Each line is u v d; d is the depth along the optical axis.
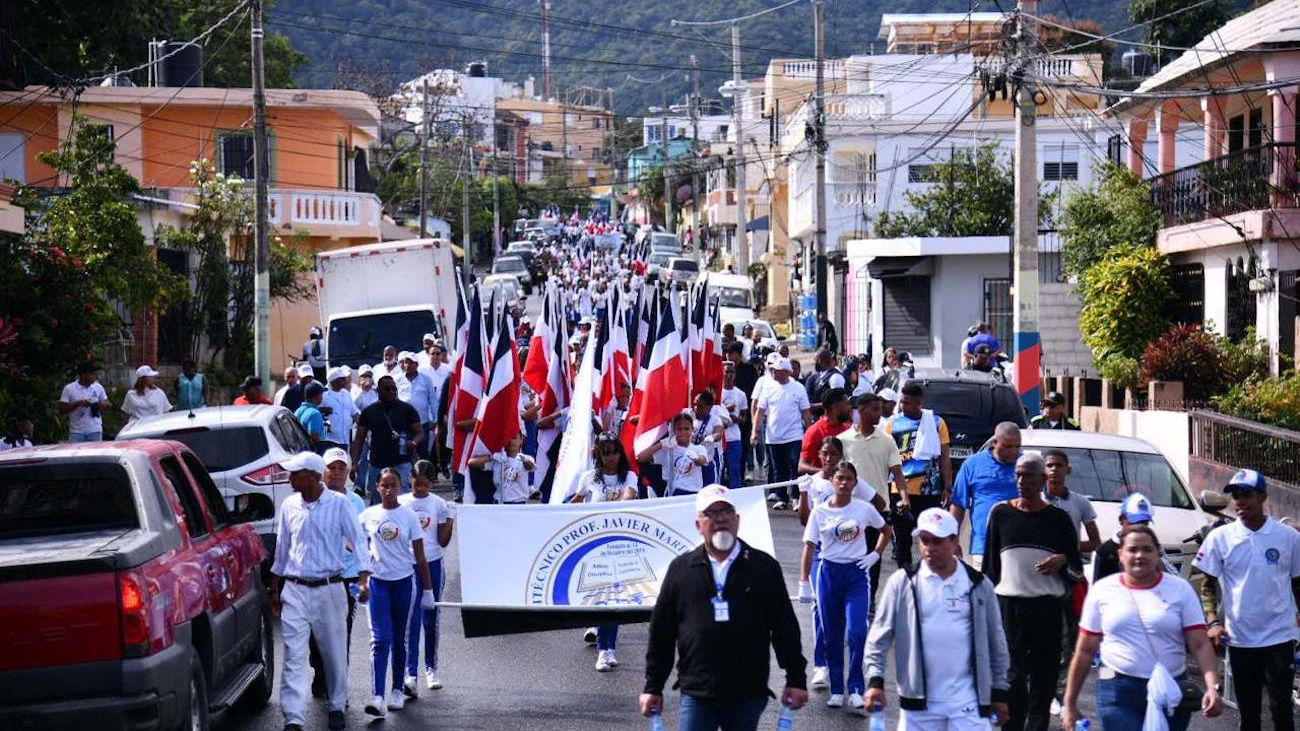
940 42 68.06
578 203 149.00
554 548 11.97
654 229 110.31
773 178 70.75
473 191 106.50
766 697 7.52
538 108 160.88
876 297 41.12
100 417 21.98
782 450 19.84
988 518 10.20
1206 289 28.19
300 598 10.34
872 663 8.09
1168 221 30.17
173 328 36.66
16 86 27.34
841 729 10.34
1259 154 25.88
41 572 8.19
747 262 75.56
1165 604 8.08
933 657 7.95
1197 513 13.88
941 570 8.04
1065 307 36.66
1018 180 24.67
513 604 11.79
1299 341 23.05
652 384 15.55
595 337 15.35
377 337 29.55
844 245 51.34
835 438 11.48
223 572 10.05
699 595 7.47
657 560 11.99
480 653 13.04
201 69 44.97
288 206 43.16
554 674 12.16
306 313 44.94
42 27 34.47
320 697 11.65
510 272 71.75
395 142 86.31
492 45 194.88
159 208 35.72
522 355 28.25
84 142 30.08
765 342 33.47
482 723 10.55
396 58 161.12
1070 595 10.55
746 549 7.57
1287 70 25.44
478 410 15.59
